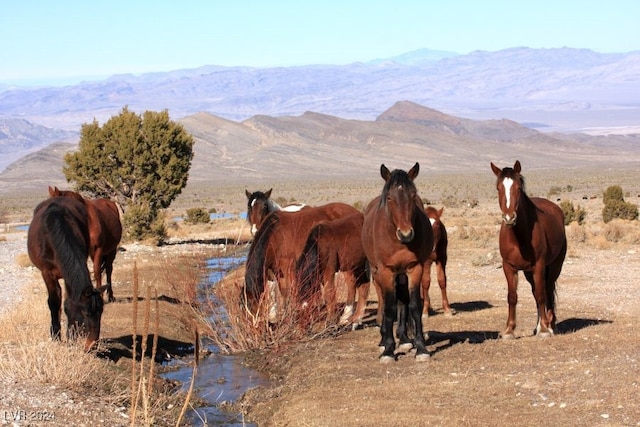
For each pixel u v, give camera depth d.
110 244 15.89
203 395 10.39
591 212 53.28
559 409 8.20
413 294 10.88
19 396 8.46
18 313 13.78
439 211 14.84
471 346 11.58
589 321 14.09
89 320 10.05
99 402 8.88
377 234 10.78
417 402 8.81
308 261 12.80
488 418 8.09
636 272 21.70
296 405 9.25
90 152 36.38
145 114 37.19
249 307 12.88
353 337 12.93
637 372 9.30
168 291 18.48
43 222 10.71
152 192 37.28
